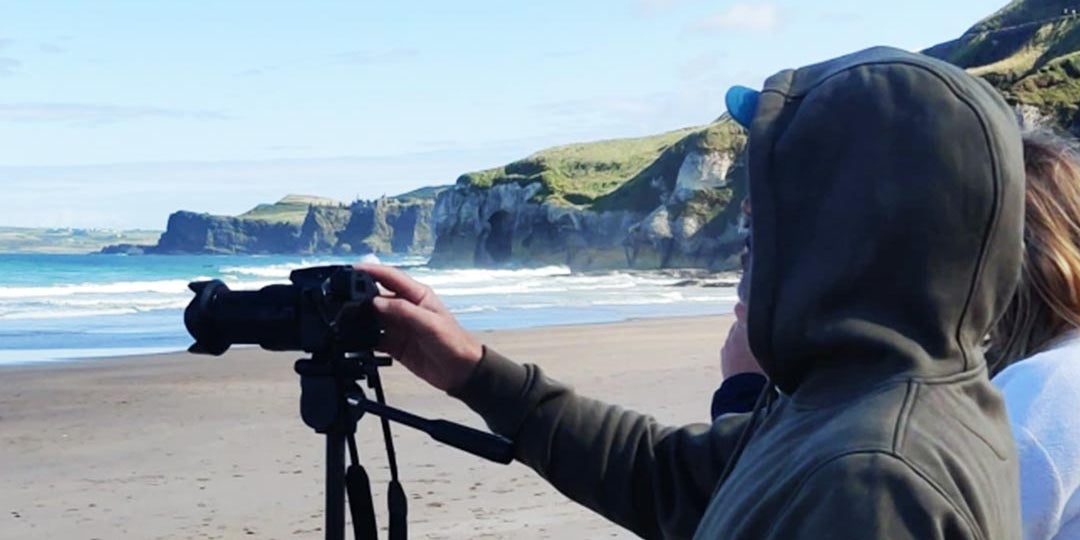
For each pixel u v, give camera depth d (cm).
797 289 149
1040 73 8325
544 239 12800
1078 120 7788
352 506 214
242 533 705
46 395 1399
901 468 133
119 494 823
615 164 14812
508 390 239
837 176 149
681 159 11744
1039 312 244
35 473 907
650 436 240
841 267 146
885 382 143
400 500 216
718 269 10575
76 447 1028
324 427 212
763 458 151
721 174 11038
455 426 207
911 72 150
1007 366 242
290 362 1766
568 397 244
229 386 1465
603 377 1495
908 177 144
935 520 130
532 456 241
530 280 6475
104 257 15538
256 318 208
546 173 13712
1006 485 146
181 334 2509
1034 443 214
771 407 177
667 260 10831
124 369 1698
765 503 142
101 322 2914
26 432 1116
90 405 1305
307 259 14900
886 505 131
